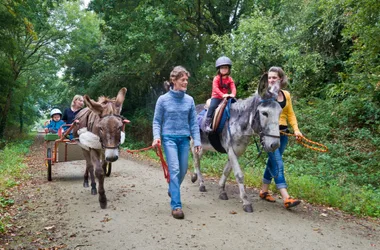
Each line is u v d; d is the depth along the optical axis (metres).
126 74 22.95
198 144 5.54
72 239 4.46
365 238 4.65
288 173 9.00
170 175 5.34
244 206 5.70
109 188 7.60
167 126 5.39
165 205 6.05
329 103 11.73
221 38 16.72
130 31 18.67
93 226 4.94
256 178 8.23
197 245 4.22
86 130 6.23
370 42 8.80
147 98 26.00
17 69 30.62
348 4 9.07
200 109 7.65
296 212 5.74
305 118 11.68
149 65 21.27
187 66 21.81
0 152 17.33
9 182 8.31
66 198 6.67
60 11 29.77
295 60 12.39
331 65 13.38
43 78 40.09
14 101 32.25
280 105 5.77
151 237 4.48
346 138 10.74
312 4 12.77
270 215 5.49
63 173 10.14
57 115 10.03
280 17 14.18
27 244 4.31
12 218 5.37
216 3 19.91
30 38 29.12
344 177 8.40
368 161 9.38
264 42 12.91
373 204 6.21
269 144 5.23
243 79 15.27
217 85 6.45
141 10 17.97
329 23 11.99
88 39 29.45
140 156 16.09
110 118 5.56
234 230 4.74
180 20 19.91
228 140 5.96
